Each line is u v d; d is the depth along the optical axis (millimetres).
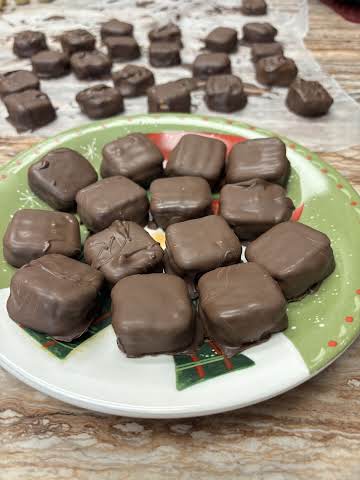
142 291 168
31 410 170
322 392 174
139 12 420
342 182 224
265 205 205
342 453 159
